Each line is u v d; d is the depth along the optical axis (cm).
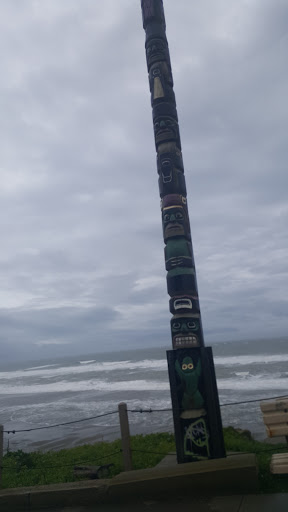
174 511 497
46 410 3128
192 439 646
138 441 1135
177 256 757
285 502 475
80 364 11838
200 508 494
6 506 586
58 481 808
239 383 3800
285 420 526
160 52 884
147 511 510
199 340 704
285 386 3462
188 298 727
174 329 715
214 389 662
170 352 696
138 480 558
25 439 2050
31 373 9306
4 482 850
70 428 2261
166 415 2362
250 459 550
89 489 568
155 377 5194
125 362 9956
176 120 859
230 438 1032
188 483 543
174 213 784
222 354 8194
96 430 2119
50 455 1182
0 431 712
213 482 535
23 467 1004
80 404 3303
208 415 650
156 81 869
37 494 581
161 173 820
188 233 787
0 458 698
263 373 4522
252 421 2016
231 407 2494
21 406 3478
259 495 508
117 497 557
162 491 548
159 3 924
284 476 539
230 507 483
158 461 838
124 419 658
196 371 671
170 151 821
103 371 7056
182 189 809
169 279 753
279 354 7281
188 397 664
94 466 797
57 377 6681
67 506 569
